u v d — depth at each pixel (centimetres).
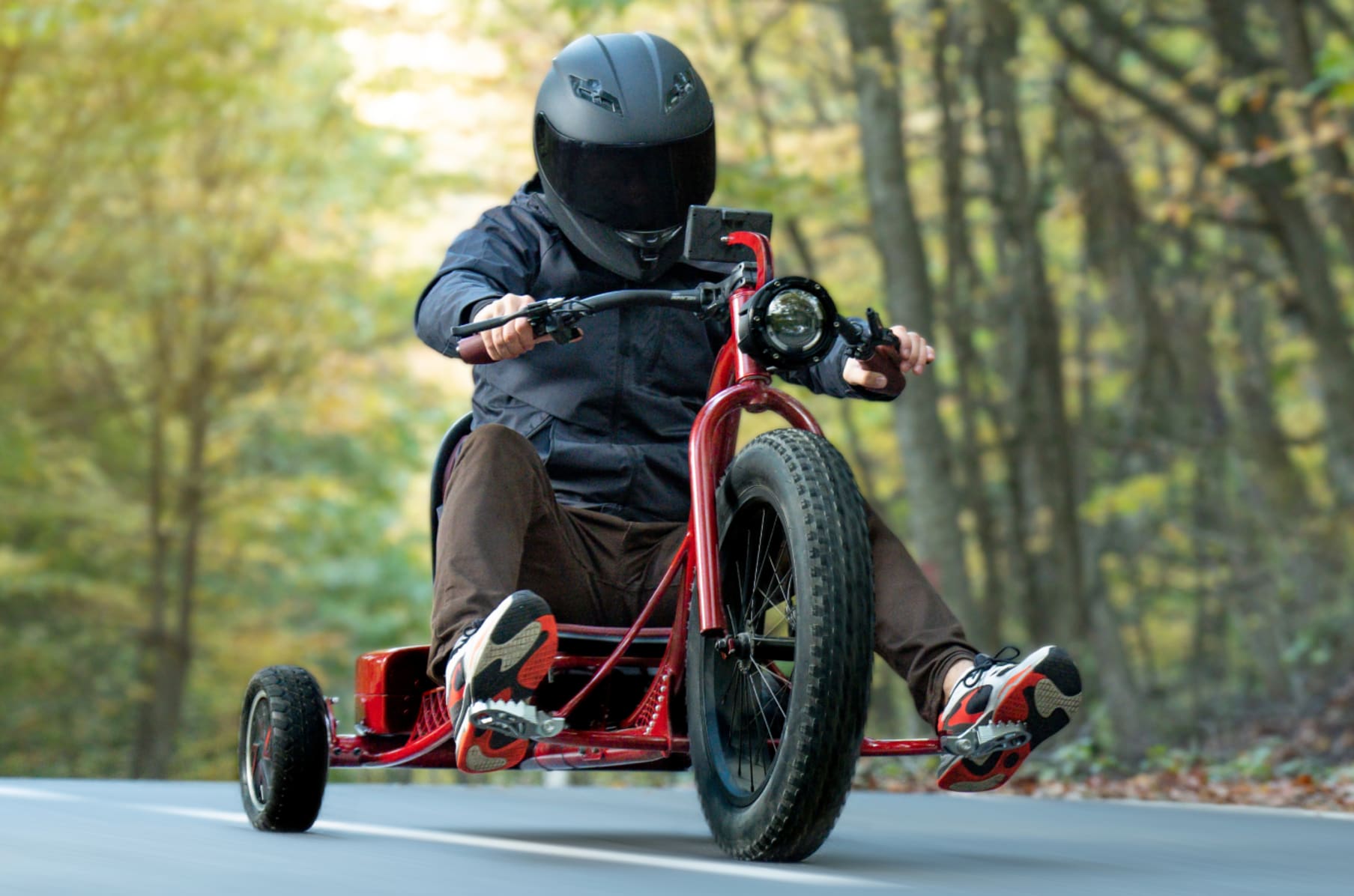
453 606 448
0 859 459
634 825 660
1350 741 1310
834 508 419
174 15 2178
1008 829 651
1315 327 1870
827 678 408
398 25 1788
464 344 454
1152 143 2177
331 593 3120
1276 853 547
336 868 444
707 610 445
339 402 2703
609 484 506
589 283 514
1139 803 806
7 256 2311
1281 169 1823
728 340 493
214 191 2423
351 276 2514
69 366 2598
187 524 2677
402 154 2025
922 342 472
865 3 1627
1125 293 2091
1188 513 2173
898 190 1605
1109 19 1858
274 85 2359
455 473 477
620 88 502
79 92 2220
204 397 2597
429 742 496
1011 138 1911
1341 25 1852
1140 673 2164
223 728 2884
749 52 1914
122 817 605
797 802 417
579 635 482
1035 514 2038
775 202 1752
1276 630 1978
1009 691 416
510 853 484
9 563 2533
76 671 2762
